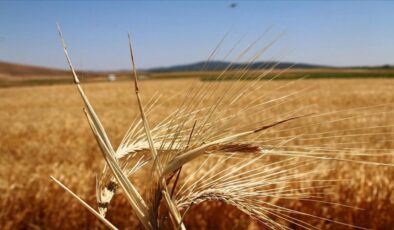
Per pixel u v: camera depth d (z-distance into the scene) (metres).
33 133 14.40
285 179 1.48
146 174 5.96
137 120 1.60
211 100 1.33
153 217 1.41
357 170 5.99
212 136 1.36
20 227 5.49
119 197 5.33
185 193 1.51
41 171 6.97
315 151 1.27
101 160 8.81
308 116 1.22
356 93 30.64
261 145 1.31
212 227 5.14
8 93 44.78
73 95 38.16
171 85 41.31
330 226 4.91
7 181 6.17
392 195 5.16
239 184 1.47
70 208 5.50
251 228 4.93
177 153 1.37
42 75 143.75
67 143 11.61
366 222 5.05
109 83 60.78
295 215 4.74
